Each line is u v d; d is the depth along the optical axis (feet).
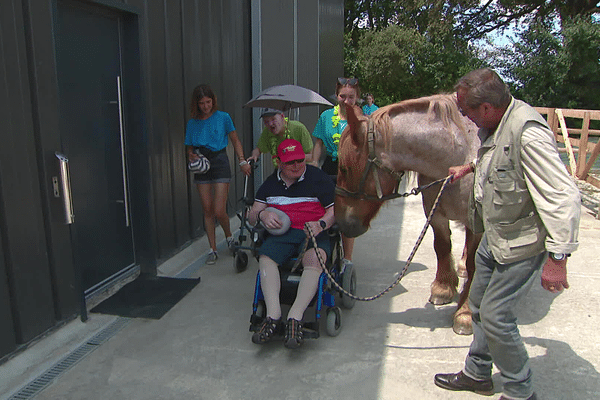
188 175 18.72
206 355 11.30
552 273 7.38
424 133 10.75
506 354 8.40
